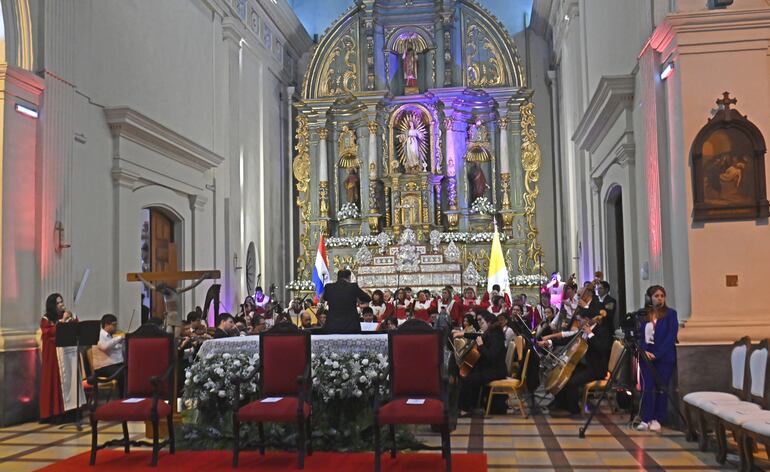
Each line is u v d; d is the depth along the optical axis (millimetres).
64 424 9375
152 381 6812
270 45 20406
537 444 7594
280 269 20984
